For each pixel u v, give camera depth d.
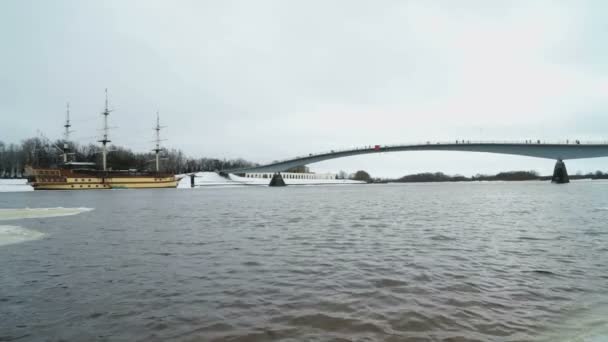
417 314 8.16
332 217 29.81
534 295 9.40
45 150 160.75
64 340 7.01
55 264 13.10
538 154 109.38
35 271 12.09
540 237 18.44
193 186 176.12
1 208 46.38
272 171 188.25
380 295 9.45
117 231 21.97
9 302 9.10
